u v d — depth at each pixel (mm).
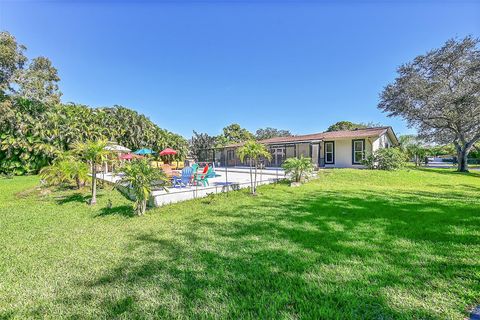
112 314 2359
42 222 5863
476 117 17516
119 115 27719
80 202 8375
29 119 21516
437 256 3461
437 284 2709
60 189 11594
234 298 2551
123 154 16141
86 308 2471
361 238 4270
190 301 2521
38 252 3965
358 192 9305
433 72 19812
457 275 2910
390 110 21391
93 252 3939
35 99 22750
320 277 2932
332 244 3998
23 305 2561
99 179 13406
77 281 3025
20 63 23312
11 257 3771
